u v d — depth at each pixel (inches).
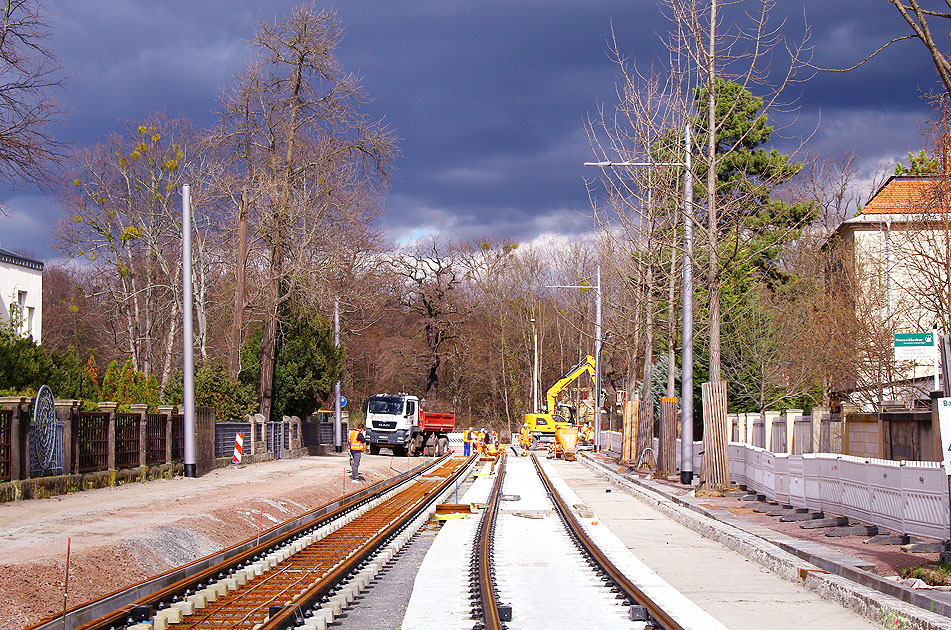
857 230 1520.7
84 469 973.8
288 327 1967.3
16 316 1428.4
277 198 1771.7
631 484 1257.4
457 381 3818.9
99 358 2918.3
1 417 800.9
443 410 3732.8
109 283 2468.0
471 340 3806.6
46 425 885.8
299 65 1803.6
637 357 1713.8
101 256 2219.5
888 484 590.6
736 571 559.8
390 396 2214.6
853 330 1178.6
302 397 1985.7
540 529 799.7
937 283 1096.2
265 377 1844.2
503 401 3892.7
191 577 486.0
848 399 1316.4
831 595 459.5
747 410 1712.6
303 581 505.4
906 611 379.2
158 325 2512.3
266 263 1866.4
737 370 1670.8
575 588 486.6
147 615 405.4
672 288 1337.4
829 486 703.7
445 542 705.0
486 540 657.6
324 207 1840.6
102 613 422.0
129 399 1430.9
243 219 1772.9
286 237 1822.1
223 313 2361.0
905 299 1211.2
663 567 575.8
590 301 3307.1
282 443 1815.9
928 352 596.7
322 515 925.8
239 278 1775.3
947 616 373.1
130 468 1086.4
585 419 3393.2
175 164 2186.3
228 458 1472.7
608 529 787.4
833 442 927.0
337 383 2153.1
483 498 1127.0
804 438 1023.0
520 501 1074.7
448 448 2399.1
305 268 1804.9
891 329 1163.9
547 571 550.6
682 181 1218.6
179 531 658.8
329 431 2327.8
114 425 1042.1
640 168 1282.0
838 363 1217.4
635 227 1366.9
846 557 521.7
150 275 2297.0
